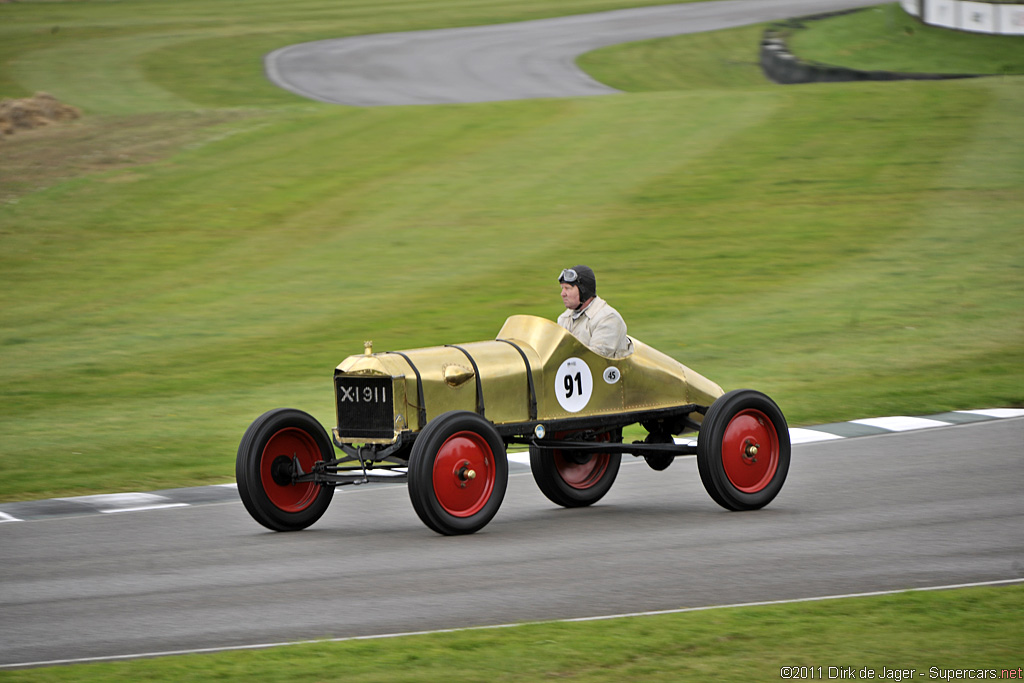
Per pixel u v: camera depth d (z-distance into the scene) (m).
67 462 37.62
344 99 121.44
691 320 57.16
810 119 94.25
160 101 120.56
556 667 17.14
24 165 93.94
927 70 123.81
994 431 37.78
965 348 51.19
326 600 21.58
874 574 22.20
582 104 103.25
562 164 87.38
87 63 141.62
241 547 26.39
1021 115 91.94
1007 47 128.25
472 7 190.75
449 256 70.06
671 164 85.81
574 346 28.72
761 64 133.75
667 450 29.28
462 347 28.12
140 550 26.42
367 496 32.16
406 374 26.78
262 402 46.06
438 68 138.50
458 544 25.81
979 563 22.81
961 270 63.50
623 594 21.30
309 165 90.88
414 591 21.95
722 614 19.58
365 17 181.50
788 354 51.19
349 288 65.06
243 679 16.92
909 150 86.00
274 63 142.75
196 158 94.06
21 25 173.25
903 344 52.12
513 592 21.64
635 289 62.81
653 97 104.19
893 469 32.91
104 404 46.69
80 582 23.73
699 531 26.50
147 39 159.12
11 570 24.92
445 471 26.28
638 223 74.56
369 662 17.55
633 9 181.38
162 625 20.39
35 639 19.83
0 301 65.62
